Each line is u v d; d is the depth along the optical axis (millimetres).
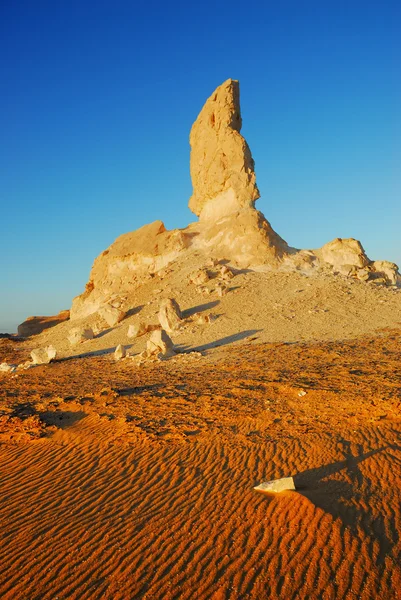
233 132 47719
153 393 17094
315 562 6359
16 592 6504
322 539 6797
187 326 32312
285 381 16578
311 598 5762
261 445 11109
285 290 36781
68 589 6453
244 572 6355
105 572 6746
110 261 50812
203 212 50844
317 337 26688
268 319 31453
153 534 7645
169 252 47719
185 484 9516
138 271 48906
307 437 11227
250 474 9570
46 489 10141
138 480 10047
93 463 11391
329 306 32781
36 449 12930
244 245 43844
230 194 47656
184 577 6422
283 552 6648
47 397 18656
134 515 8422
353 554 6430
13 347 44000
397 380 15023
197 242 48125
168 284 42031
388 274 41562
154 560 6906
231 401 14977
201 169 49500
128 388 18594
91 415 15141
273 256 42969
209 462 10523
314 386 15367
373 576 6016
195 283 40188
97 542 7590
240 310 33812
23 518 8797
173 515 8211
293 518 7410
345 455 9883
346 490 8219
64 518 8609
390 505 7613
